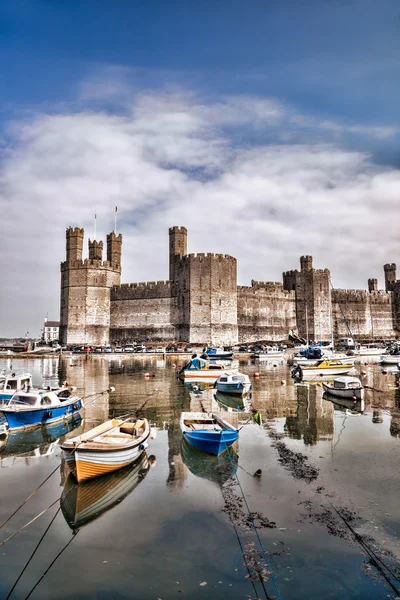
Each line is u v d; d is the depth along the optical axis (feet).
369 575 27.86
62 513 36.76
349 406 81.82
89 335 245.04
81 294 246.88
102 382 117.70
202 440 50.55
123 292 256.93
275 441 57.31
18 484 43.27
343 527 33.76
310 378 128.26
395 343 261.65
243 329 260.01
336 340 289.74
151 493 40.45
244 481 43.11
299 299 283.38
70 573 28.60
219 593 26.45
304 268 287.89
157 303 248.73
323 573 28.12
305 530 33.35
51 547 31.65
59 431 64.90
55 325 466.29
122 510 37.09
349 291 302.66
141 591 26.68
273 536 32.58
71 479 44.27
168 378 127.03
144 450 50.96
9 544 32.14
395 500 38.50
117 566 29.27
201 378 122.52
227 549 30.94
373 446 54.65
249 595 26.18
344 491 40.45
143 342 246.68
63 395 82.28
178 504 38.09
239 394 93.71
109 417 73.36
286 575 27.96
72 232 253.03
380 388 104.37
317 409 78.95
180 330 239.91
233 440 51.49
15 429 65.51
